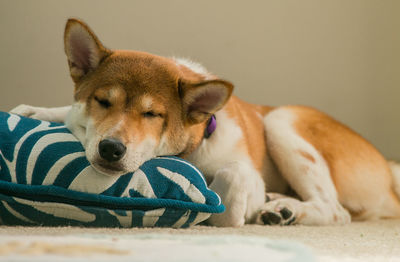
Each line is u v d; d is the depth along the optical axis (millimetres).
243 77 4715
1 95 4594
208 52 4699
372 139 4773
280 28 4719
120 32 4645
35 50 4629
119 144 1897
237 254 1126
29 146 1883
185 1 4688
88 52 2297
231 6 4707
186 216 1983
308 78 4742
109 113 2061
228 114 2688
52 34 4633
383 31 4738
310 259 1100
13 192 1800
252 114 3107
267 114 3256
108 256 1059
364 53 4750
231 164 2443
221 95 2189
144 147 2035
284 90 4734
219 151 2539
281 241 1269
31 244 1151
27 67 4625
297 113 3203
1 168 1818
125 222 1926
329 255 1480
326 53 4742
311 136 3070
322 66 4742
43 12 4621
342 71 4758
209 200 1996
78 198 1826
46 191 1801
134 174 1935
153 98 2129
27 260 989
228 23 4707
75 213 1861
